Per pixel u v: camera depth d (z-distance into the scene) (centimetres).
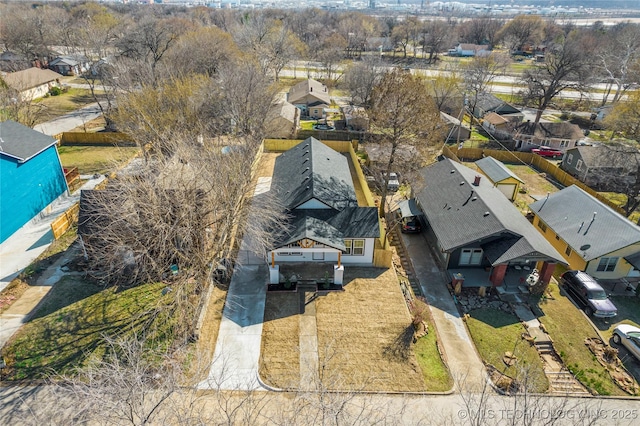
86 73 6931
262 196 3047
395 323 2228
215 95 4531
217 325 2162
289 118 5003
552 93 6488
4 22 8650
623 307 2472
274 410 1716
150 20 7650
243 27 8569
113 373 1334
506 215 2805
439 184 3353
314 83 7062
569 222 2959
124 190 2191
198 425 1295
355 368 1941
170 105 4034
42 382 1800
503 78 9562
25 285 2386
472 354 2080
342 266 2505
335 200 2833
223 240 2412
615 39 9331
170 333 2070
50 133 4997
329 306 2331
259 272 2589
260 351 2012
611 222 2769
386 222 3303
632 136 4038
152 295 2330
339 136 4997
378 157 3288
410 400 1802
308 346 2052
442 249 2648
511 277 2644
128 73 4900
